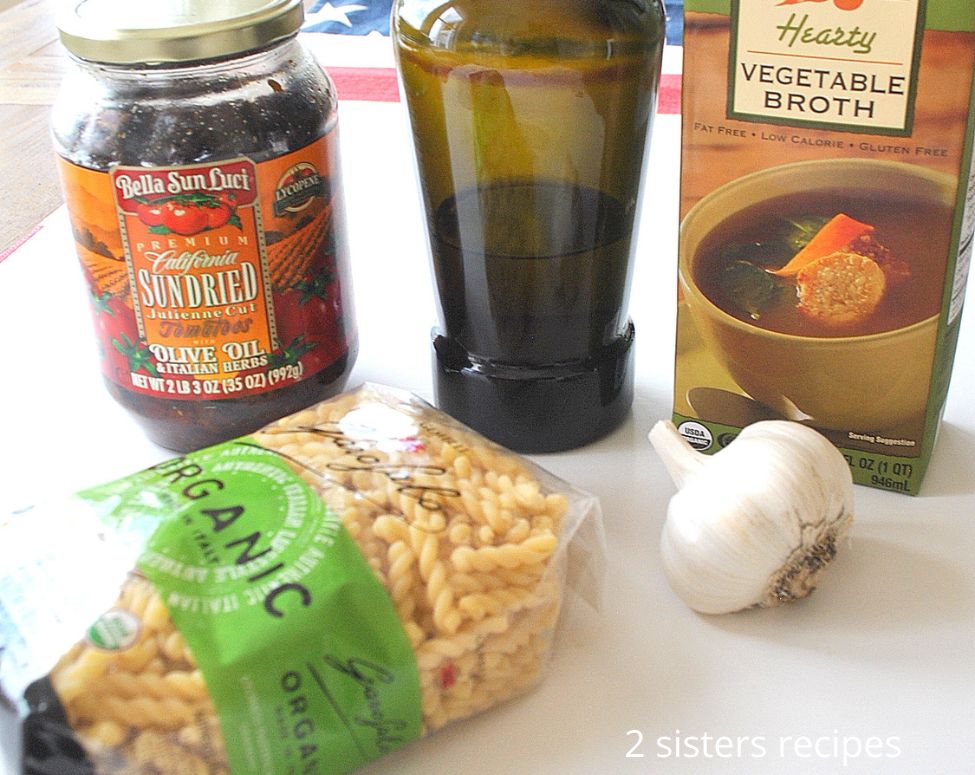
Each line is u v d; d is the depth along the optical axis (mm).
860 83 452
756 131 477
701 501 462
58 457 554
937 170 457
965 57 434
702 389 540
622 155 517
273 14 472
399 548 414
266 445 453
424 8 498
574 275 521
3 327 655
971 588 479
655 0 506
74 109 482
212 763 383
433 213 533
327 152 506
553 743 424
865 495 527
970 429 562
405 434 463
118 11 475
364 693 397
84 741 374
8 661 386
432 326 583
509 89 496
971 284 675
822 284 494
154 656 384
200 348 500
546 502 443
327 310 525
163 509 417
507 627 422
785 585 462
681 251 514
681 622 469
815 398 519
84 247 495
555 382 531
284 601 392
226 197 476
